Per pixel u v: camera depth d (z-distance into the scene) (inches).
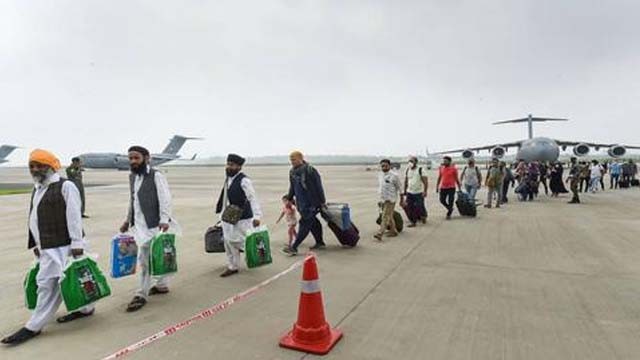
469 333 153.9
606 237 347.3
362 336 152.0
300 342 143.8
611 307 180.4
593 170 867.4
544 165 820.6
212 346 144.9
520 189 684.1
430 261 266.4
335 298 194.2
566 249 300.5
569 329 156.8
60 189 155.6
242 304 188.4
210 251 244.7
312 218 291.0
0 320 173.0
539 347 141.6
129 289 213.5
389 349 141.3
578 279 223.6
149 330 159.3
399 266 253.8
